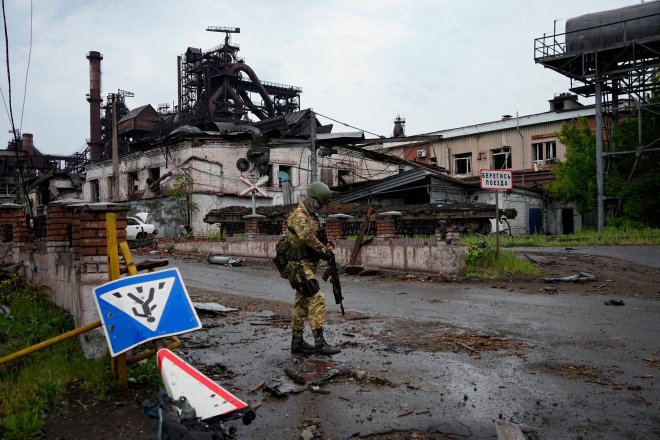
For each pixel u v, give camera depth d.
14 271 9.04
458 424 3.59
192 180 27.95
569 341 5.74
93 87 46.25
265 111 46.16
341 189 29.73
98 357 4.80
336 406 3.94
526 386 4.30
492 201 28.75
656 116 25.78
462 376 4.59
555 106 38.34
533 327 6.49
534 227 30.58
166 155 29.86
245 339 6.08
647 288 9.68
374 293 9.66
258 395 4.21
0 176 37.84
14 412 3.67
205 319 7.32
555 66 26.56
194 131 28.67
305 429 3.53
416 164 30.48
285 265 5.38
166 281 4.05
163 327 3.80
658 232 21.00
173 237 26.97
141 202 29.70
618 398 4.00
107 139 47.31
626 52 24.84
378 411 3.83
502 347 5.54
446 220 11.55
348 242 13.70
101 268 4.94
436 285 10.49
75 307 5.88
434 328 6.52
